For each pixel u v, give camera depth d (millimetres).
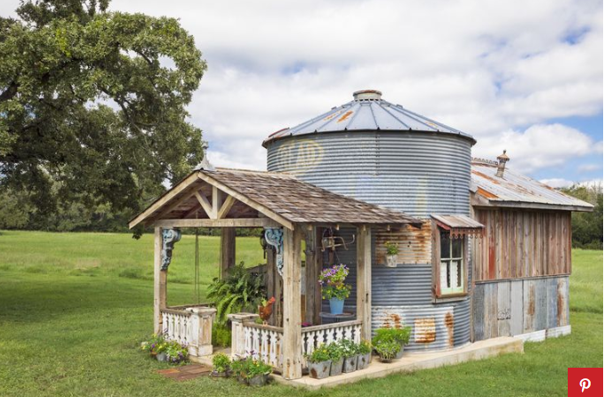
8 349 13445
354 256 12883
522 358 13383
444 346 13078
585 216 51750
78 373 11266
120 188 21047
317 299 13055
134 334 15539
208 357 12102
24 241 54188
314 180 13438
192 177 11883
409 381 10836
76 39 16625
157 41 16906
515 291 16094
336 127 13281
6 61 15922
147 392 9938
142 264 39188
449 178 13469
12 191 22234
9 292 25203
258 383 10289
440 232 13047
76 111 20172
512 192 15695
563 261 18156
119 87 16875
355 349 11055
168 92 18609
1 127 15859
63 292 25469
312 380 10258
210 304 14180
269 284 13727
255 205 10555
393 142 13008
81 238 57906
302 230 10602
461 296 13461
